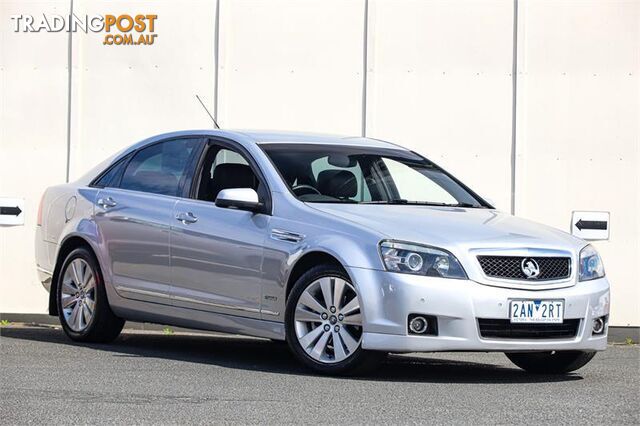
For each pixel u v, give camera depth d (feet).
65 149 93.81
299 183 64.44
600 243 91.15
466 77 91.66
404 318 56.65
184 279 67.10
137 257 70.03
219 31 92.79
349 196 65.10
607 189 91.25
